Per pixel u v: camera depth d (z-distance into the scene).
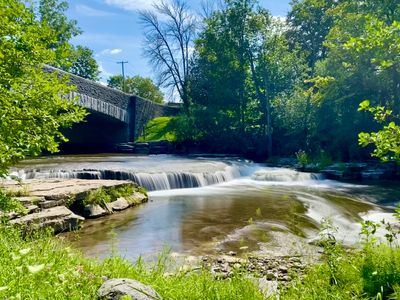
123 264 5.17
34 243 5.71
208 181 18.95
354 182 20.31
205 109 35.06
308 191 16.89
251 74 35.97
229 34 34.97
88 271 4.38
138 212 11.76
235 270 5.16
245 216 11.26
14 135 4.87
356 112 25.31
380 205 13.85
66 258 4.73
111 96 32.88
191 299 4.08
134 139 37.00
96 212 10.98
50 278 3.34
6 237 5.04
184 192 16.28
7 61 5.06
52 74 5.86
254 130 35.47
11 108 4.84
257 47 34.34
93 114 31.56
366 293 4.34
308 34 42.34
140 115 38.34
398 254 5.32
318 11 40.66
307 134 29.83
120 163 21.58
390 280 4.61
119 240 8.56
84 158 25.48
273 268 6.61
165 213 11.63
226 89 34.69
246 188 17.80
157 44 41.47
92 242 8.32
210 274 5.29
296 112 30.06
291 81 34.19
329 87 25.61
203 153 34.81
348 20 23.02
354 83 25.16
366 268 4.93
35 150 5.03
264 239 8.70
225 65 35.53
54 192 10.49
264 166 25.17
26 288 3.03
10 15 5.03
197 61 40.38
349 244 8.42
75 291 3.37
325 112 27.30
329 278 4.84
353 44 5.84
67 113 6.12
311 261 6.96
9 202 5.82
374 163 23.62
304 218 11.11
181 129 35.12
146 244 8.27
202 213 11.67
